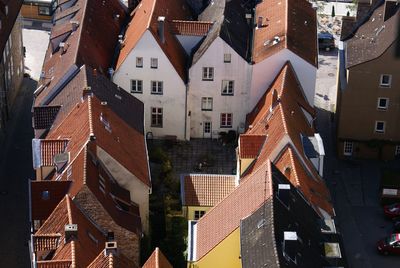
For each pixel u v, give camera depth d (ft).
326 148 540.52
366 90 513.45
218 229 371.76
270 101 473.26
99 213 384.68
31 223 415.64
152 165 502.79
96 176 400.26
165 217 447.42
